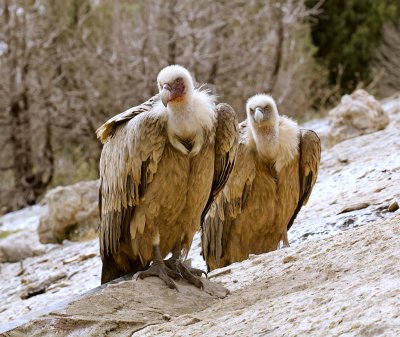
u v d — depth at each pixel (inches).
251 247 504.4
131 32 1226.6
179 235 384.5
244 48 1242.6
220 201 497.4
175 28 1200.8
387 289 280.1
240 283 366.6
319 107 1262.3
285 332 273.4
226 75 1226.6
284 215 500.4
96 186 757.3
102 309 338.3
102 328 323.9
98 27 1295.5
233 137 378.0
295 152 496.4
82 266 638.5
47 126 1233.4
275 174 493.7
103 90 1222.3
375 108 769.6
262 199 495.2
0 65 1224.2
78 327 326.0
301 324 275.1
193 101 365.7
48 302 560.1
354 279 308.2
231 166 385.1
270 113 485.4
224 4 1270.9
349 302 279.1
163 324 322.0
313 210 561.3
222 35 1233.4
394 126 761.6
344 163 679.7
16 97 1214.9
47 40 1239.5
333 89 1301.7
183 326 315.0
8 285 657.0
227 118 376.5
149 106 381.1
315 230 509.0
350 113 762.8
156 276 364.8
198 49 1189.7
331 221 509.7
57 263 671.8
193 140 366.6
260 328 284.4
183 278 366.9
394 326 246.8
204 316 326.0
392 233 353.1
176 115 362.6
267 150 486.6
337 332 257.1
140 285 354.9
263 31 1264.8
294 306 296.2
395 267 305.4
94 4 1299.2
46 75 1244.5
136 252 379.2
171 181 370.0
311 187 514.3
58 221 745.0
